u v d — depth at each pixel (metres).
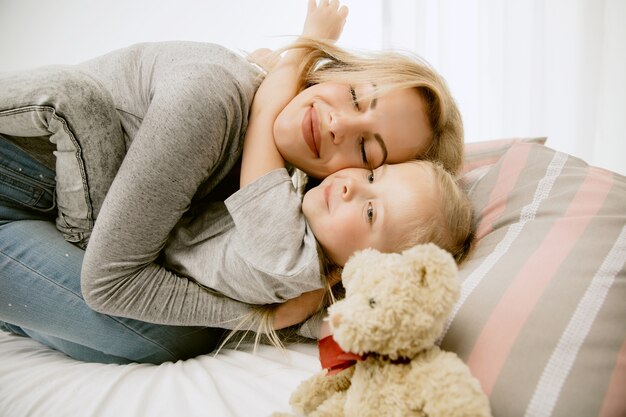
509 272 0.59
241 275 0.71
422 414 0.44
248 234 0.70
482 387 0.49
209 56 0.80
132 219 0.67
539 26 1.41
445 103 0.83
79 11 1.50
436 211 0.68
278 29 1.49
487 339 0.52
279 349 0.81
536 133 1.46
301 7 1.48
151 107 0.68
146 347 0.80
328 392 0.57
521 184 0.79
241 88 0.74
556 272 0.57
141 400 0.63
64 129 0.67
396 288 0.45
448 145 0.87
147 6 1.50
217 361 0.78
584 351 0.49
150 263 0.75
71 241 0.80
